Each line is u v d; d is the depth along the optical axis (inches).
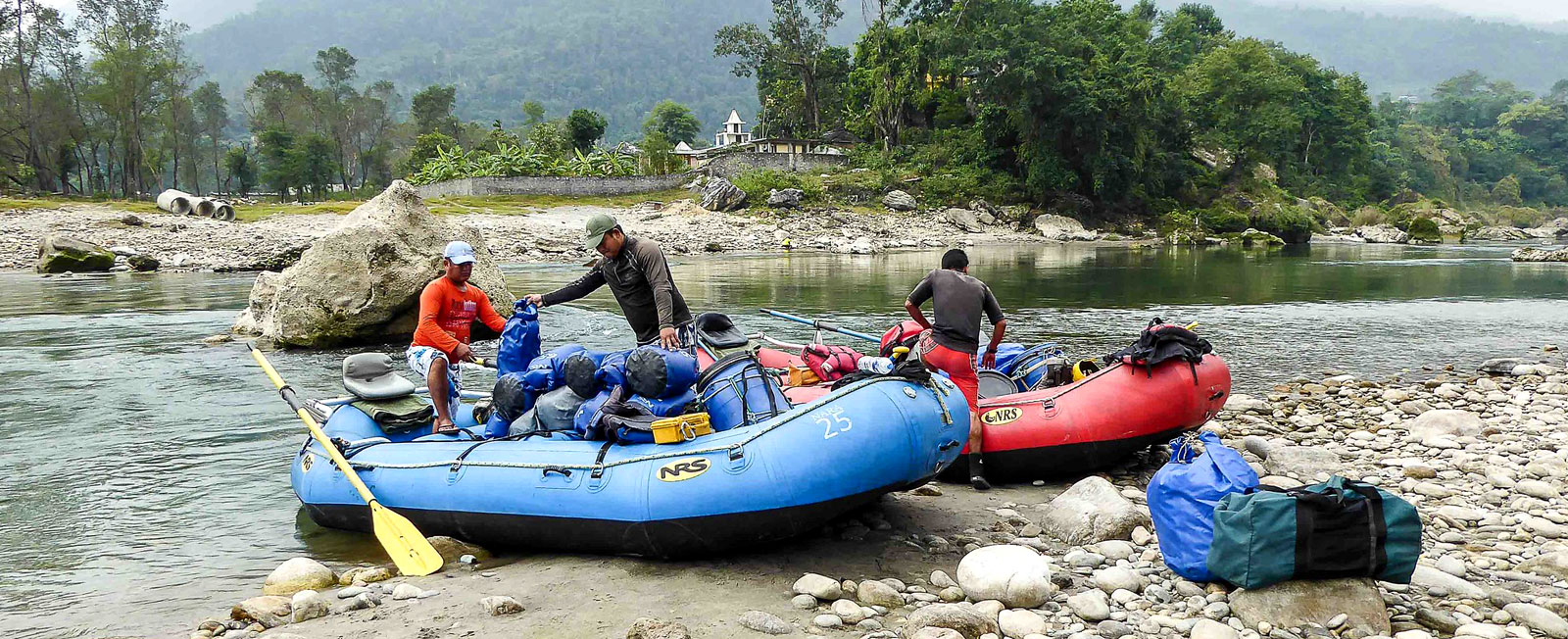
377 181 4466.0
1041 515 244.4
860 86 2930.6
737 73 3440.0
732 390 223.8
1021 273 1192.2
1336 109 3442.4
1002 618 172.4
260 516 251.6
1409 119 6776.6
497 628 173.3
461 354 276.5
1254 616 168.9
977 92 2551.7
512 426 234.2
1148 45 2979.8
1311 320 695.1
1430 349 561.0
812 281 1020.5
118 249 1215.6
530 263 1320.1
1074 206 2415.1
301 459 249.1
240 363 482.3
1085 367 297.7
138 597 197.8
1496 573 196.1
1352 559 172.7
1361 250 1909.4
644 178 2573.8
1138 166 2397.9
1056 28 2373.3
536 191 2447.1
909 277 1072.2
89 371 452.4
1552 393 413.7
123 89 3122.5
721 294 874.1
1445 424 331.3
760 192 2272.4
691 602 185.9
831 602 186.9
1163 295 899.4
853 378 219.8
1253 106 3068.4
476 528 218.8
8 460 302.8
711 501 197.3
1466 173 5452.8
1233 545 174.7
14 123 3061.0
